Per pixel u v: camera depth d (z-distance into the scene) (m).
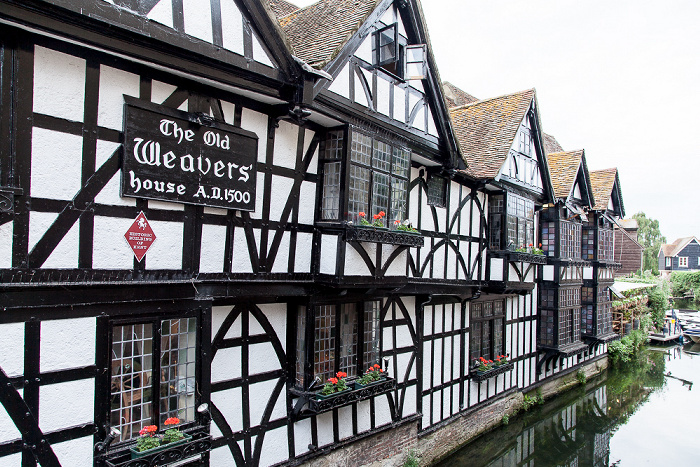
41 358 3.78
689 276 40.56
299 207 6.00
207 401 4.84
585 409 13.76
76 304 3.96
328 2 7.03
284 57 5.18
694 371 18.41
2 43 3.53
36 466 3.75
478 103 12.48
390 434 7.82
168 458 4.32
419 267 8.31
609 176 17.06
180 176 4.61
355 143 6.22
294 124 5.91
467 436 10.05
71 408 3.95
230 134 5.05
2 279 3.54
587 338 16.02
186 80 4.69
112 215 4.17
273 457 5.81
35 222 3.71
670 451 10.85
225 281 5.06
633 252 33.50
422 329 8.56
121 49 3.97
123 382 4.33
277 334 5.92
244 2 4.79
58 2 3.52
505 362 11.09
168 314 4.58
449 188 9.13
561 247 13.56
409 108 7.44
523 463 9.88
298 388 6.07
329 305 6.48
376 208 6.64
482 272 10.45
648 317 23.59
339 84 5.95
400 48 7.25
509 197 10.66
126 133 4.20
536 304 13.38
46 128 3.76
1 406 3.58
